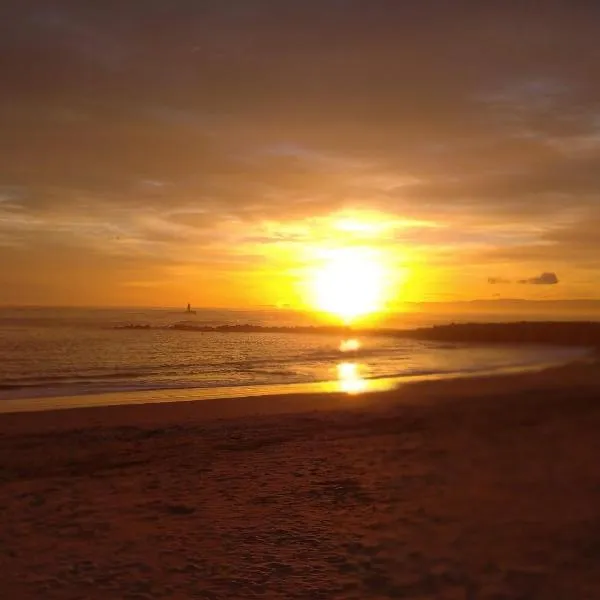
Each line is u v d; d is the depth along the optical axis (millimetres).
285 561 5777
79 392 21219
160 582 5316
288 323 112938
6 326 75250
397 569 5484
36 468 10305
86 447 12016
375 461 10344
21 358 34969
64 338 55062
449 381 25172
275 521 7094
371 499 7918
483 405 17656
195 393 21328
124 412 16375
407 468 9695
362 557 5820
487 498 7695
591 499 7484
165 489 8766
